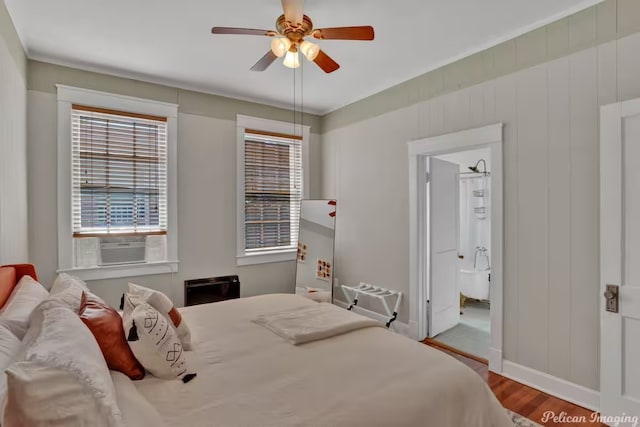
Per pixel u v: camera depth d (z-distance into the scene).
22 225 2.65
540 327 2.49
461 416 1.36
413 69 3.27
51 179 3.02
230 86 3.70
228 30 2.02
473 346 3.37
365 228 4.00
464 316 4.37
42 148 2.98
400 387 1.34
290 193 4.55
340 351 1.68
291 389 1.32
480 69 2.84
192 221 3.75
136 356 1.39
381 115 3.79
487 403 1.47
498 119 2.72
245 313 2.30
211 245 3.88
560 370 2.39
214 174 3.90
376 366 1.51
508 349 2.67
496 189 2.72
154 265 3.51
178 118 3.67
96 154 3.25
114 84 3.31
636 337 2.01
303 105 4.36
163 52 2.90
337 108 4.43
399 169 3.59
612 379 2.08
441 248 3.74
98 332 1.33
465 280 4.82
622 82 2.10
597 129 2.21
